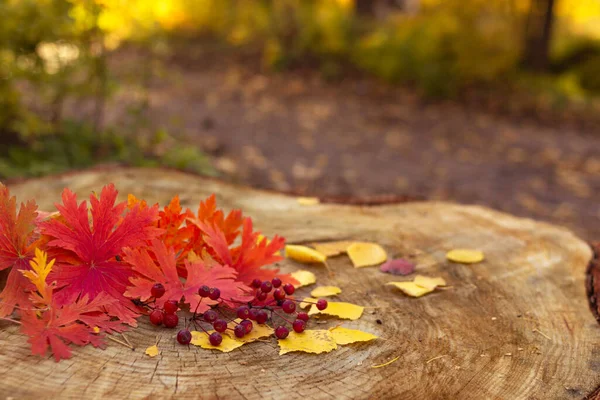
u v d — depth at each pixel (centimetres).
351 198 129
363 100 429
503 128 399
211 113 365
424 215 124
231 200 124
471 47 454
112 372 90
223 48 504
